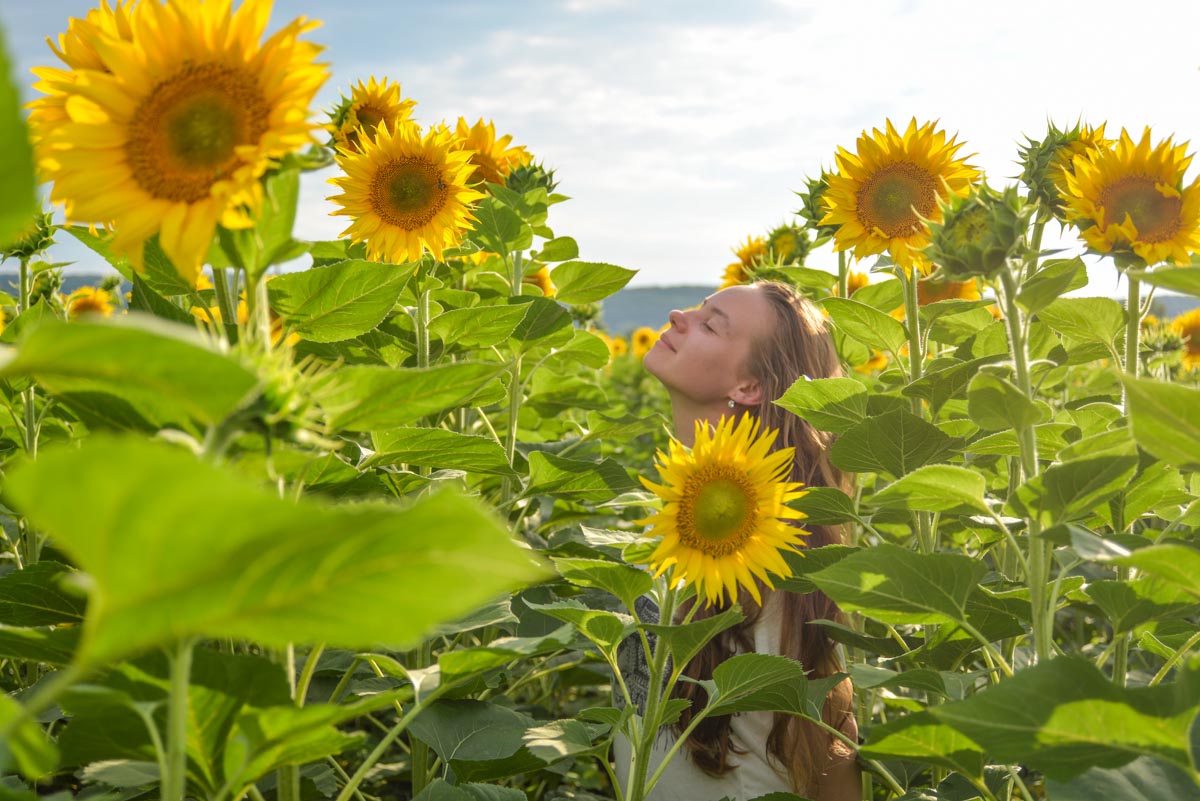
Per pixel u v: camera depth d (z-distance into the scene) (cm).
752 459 202
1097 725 132
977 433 259
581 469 273
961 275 179
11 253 298
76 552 75
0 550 317
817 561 233
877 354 605
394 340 302
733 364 342
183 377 88
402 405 138
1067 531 155
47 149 120
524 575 80
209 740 136
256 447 124
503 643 167
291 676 150
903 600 177
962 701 135
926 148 265
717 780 291
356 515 76
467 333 299
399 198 262
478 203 358
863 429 240
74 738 135
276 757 136
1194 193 193
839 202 271
